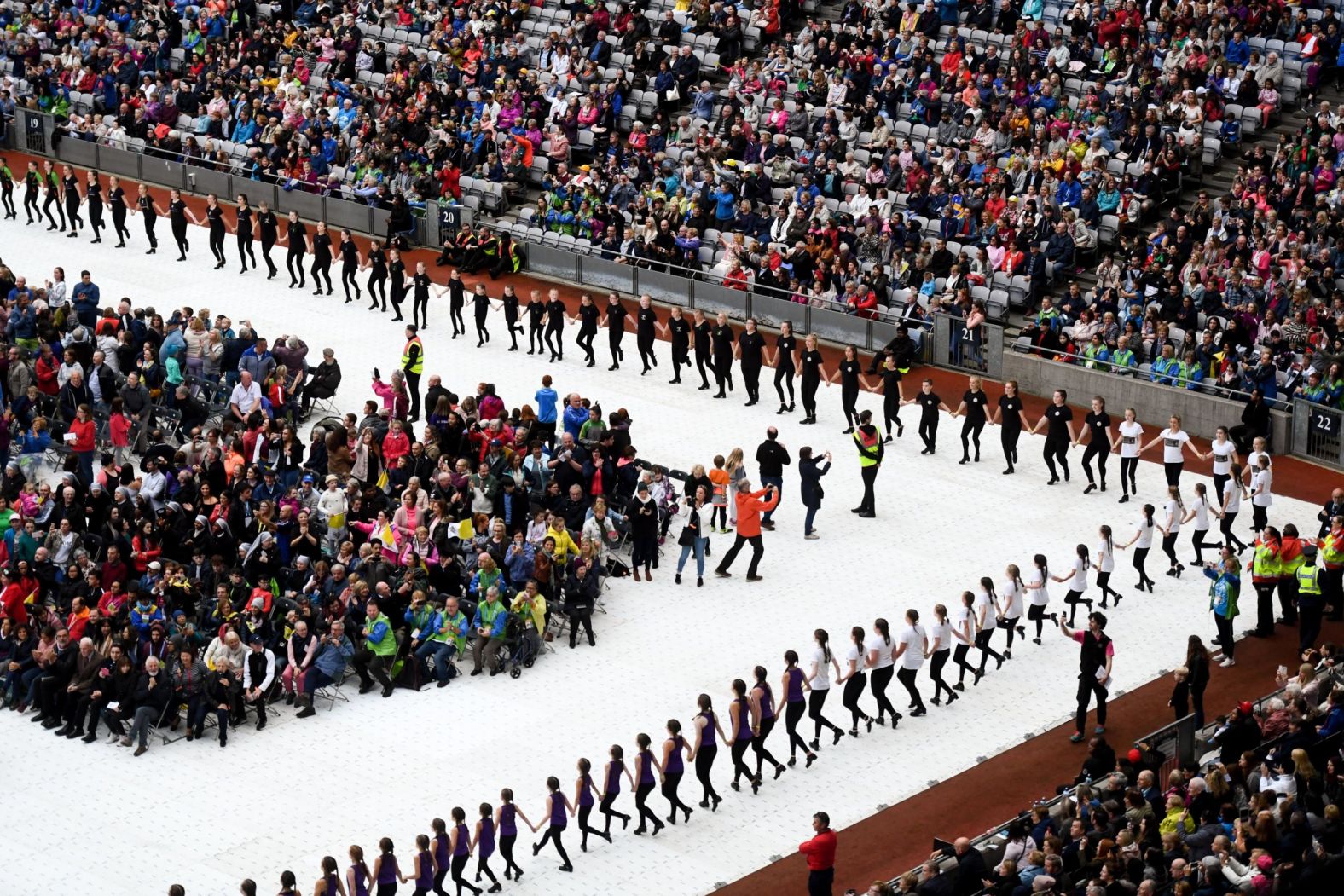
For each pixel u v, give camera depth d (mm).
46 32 72250
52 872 31297
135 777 34125
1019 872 28609
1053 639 38438
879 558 41469
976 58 58250
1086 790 30297
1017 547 41750
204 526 39750
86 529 41281
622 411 43906
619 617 39344
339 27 68125
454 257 58750
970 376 51094
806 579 40688
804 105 59000
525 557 38250
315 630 36594
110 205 60469
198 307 55531
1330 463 45562
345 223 62250
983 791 33281
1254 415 45562
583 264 57375
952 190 54688
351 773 34031
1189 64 55438
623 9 64750
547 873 31344
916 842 31891
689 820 32750
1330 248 48844
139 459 46250
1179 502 39625
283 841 32062
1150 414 47844
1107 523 42844
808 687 34125
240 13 71062
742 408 49219
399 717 35875
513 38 65188
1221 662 37250
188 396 46000
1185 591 40031
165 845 32031
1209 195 53906
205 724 35531
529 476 42281
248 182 64000
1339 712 32719
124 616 37375
